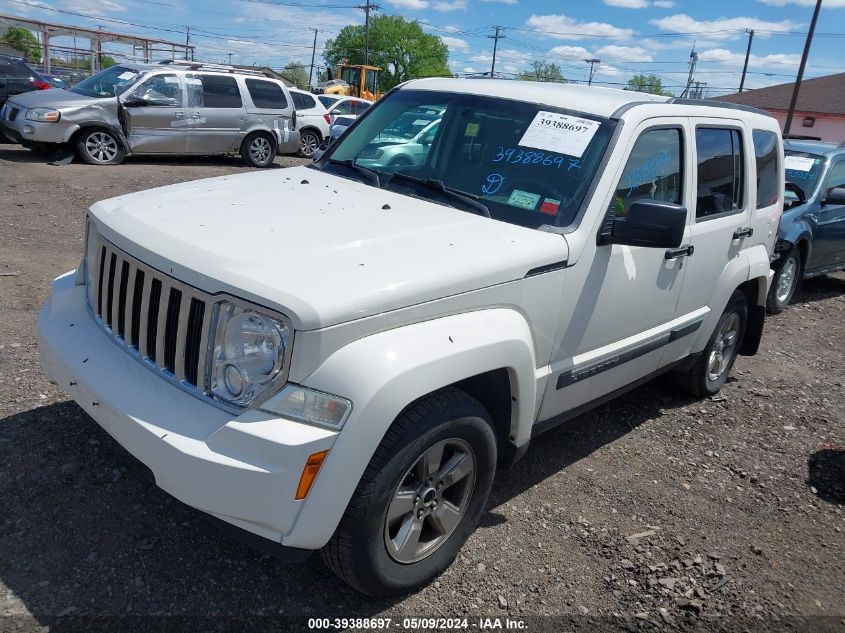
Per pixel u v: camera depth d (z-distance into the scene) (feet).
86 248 11.10
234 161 53.11
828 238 28.76
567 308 11.14
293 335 7.79
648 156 12.73
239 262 8.53
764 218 17.15
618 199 12.07
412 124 13.73
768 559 11.66
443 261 9.38
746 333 18.72
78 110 41.83
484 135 12.74
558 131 12.21
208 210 10.52
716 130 14.89
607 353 12.53
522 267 10.08
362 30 273.54
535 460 14.05
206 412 8.16
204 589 9.41
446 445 9.46
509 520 11.86
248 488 7.70
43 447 11.94
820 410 18.16
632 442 15.30
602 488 13.25
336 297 8.04
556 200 11.43
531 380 10.36
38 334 10.61
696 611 10.25
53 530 10.07
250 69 92.84
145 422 8.19
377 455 8.46
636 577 10.83
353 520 8.42
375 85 131.34
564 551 11.25
